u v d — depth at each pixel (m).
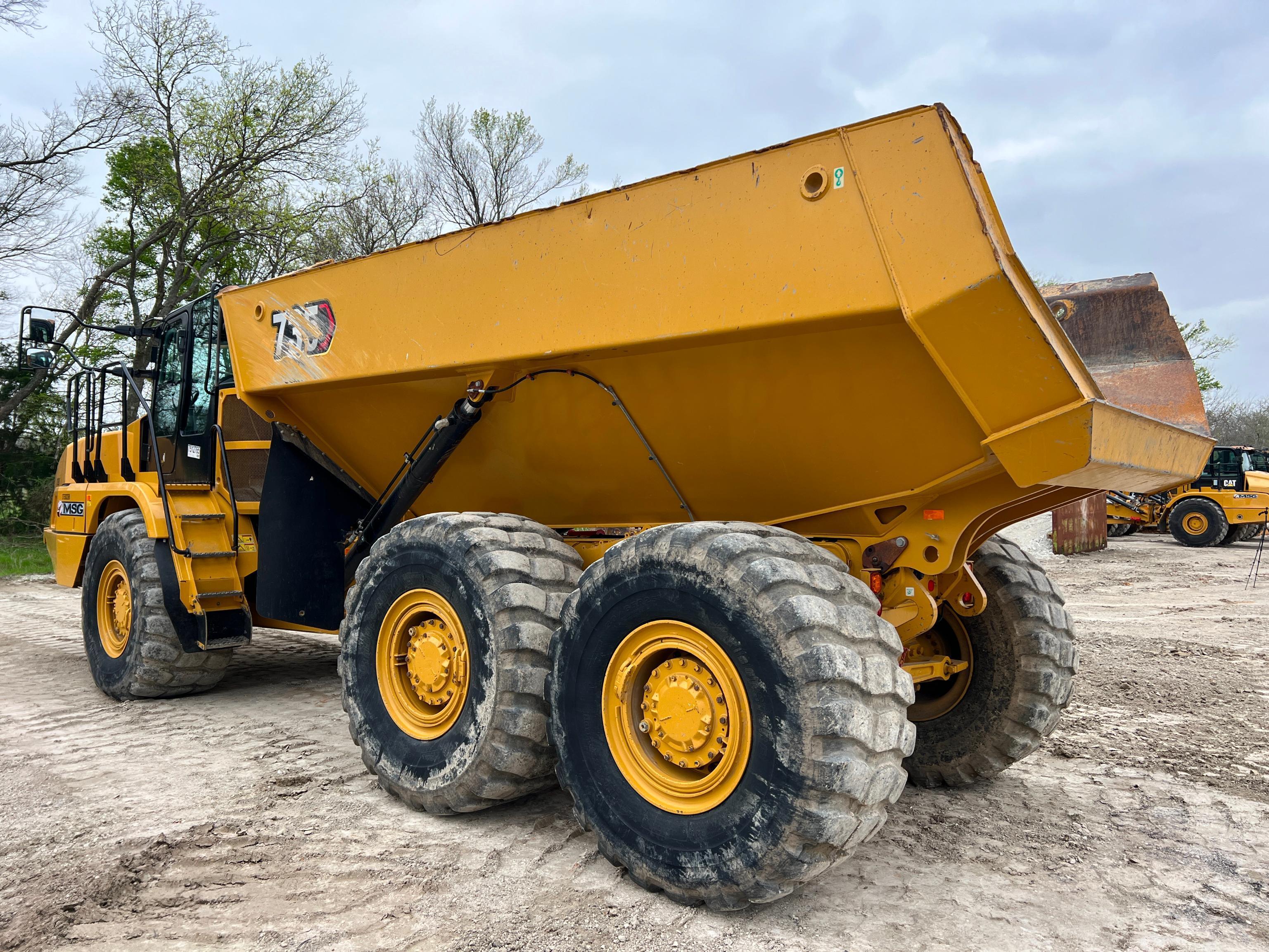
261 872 2.83
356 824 3.27
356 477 4.76
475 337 3.43
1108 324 3.71
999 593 3.74
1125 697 5.58
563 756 2.96
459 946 2.36
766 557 2.56
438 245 3.57
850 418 2.89
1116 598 11.10
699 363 3.01
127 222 22.70
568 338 3.13
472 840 3.11
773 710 2.41
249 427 5.19
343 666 3.77
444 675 3.36
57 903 2.59
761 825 2.40
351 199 23.28
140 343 6.92
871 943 2.40
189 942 2.38
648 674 2.86
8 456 19.69
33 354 5.53
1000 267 2.26
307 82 21.61
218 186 21.64
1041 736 3.70
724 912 2.56
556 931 2.44
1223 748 4.43
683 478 3.47
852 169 2.49
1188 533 18.98
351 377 3.92
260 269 23.83
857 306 2.48
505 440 3.85
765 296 2.65
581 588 2.97
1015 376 2.38
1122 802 3.61
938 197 2.36
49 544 6.93
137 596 5.30
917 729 3.92
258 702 5.48
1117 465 2.51
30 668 6.68
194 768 4.00
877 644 2.52
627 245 2.97
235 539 5.21
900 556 3.19
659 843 2.63
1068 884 2.80
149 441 5.92
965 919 2.55
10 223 18.12
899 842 3.16
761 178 2.67
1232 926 2.52
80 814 3.37
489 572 3.17
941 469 2.90
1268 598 11.09
